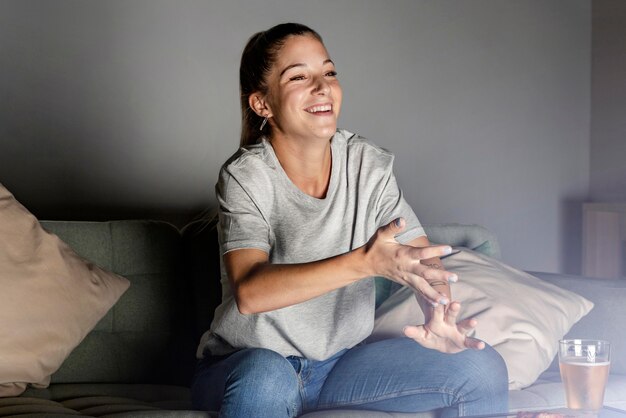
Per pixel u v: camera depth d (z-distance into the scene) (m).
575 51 4.32
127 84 3.12
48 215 3.00
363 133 3.70
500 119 4.09
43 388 2.04
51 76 3.00
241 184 1.73
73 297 2.05
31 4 2.97
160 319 2.24
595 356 1.43
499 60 4.09
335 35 3.62
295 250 1.76
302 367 1.76
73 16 3.03
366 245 1.42
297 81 1.75
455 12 3.96
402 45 3.80
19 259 2.00
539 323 2.12
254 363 1.57
